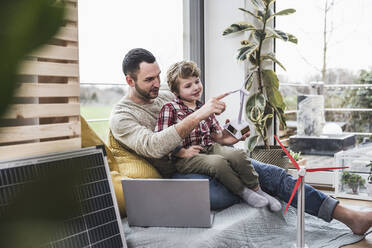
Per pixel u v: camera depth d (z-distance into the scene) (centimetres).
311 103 382
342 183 322
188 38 333
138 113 221
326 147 364
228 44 335
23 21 14
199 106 235
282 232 218
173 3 315
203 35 342
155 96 228
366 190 316
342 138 361
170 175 226
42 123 146
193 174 211
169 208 178
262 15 316
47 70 141
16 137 134
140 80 222
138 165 210
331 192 343
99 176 152
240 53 304
